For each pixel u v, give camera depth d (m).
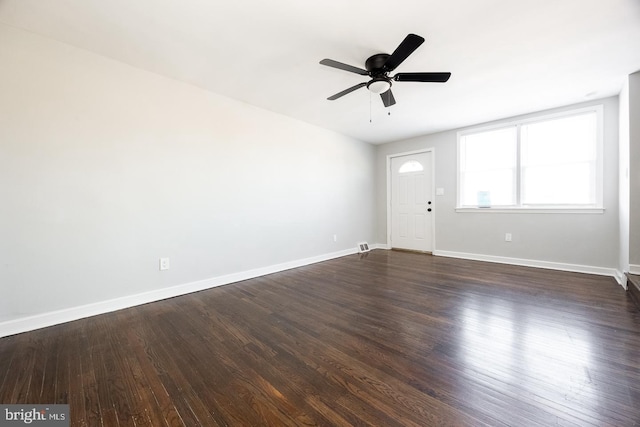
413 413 1.19
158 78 2.68
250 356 1.67
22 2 1.72
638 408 1.19
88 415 1.21
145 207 2.61
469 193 4.47
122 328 2.07
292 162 4.02
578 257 3.50
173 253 2.80
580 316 2.15
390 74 2.66
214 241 3.12
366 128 4.55
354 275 3.55
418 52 2.30
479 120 4.10
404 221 5.33
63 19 1.89
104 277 2.38
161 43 2.17
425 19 1.89
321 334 1.94
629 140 2.72
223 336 1.93
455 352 1.67
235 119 3.31
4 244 1.95
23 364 1.60
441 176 4.75
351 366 1.55
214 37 2.09
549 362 1.55
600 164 3.32
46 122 2.10
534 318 2.13
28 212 2.04
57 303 2.16
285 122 3.91
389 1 1.72
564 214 3.58
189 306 2.52
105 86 2.37
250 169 3.48
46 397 1.32
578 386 1.34
